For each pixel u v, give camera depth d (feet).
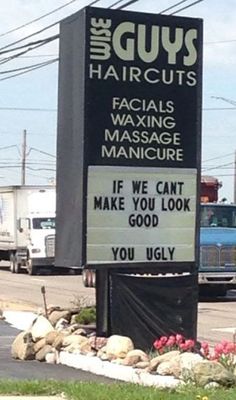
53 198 140.87
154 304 44.39
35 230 138.10
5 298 86.17
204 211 85.92
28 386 34.60
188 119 45.65
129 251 44.70
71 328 48.60
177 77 45.42
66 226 45.52
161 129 45.24
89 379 38.60
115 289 44.29
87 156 43.96
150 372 38.01
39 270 139.64
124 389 33.91
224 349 38.09
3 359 45.55
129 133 44.70
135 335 44.14
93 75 43.98
